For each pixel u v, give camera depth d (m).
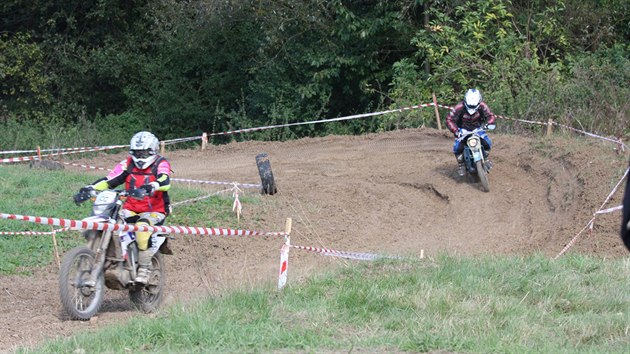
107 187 11.20
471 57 28.30
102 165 24.23
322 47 34.19
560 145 20.27
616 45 28.53
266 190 18.64
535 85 25.55
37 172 19.84
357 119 35.34
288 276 12.73
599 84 25.06
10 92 38.28
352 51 33.91
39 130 34.25
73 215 15.87
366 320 9.65
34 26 40.09
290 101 34.78
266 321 9.45
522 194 18.75
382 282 11.07
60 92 39.16
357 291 10.40
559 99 24.64
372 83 35.34
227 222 16.31
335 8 32.41
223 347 8.59
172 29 37.50
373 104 35.56
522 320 9.65
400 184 20.34
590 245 14.53
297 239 15.96
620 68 25.92
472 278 11.34
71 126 35.91
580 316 9.94
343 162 22.94
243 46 37.69
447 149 23.23
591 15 30.75
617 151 18.72
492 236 16.48
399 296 10.33
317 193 18.97
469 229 17.14
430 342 8.67
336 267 12.62
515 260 12.55
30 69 38.06
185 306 10.32
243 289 10.91
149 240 11.09
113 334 9.05
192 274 13.87
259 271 13.91
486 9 30.11
